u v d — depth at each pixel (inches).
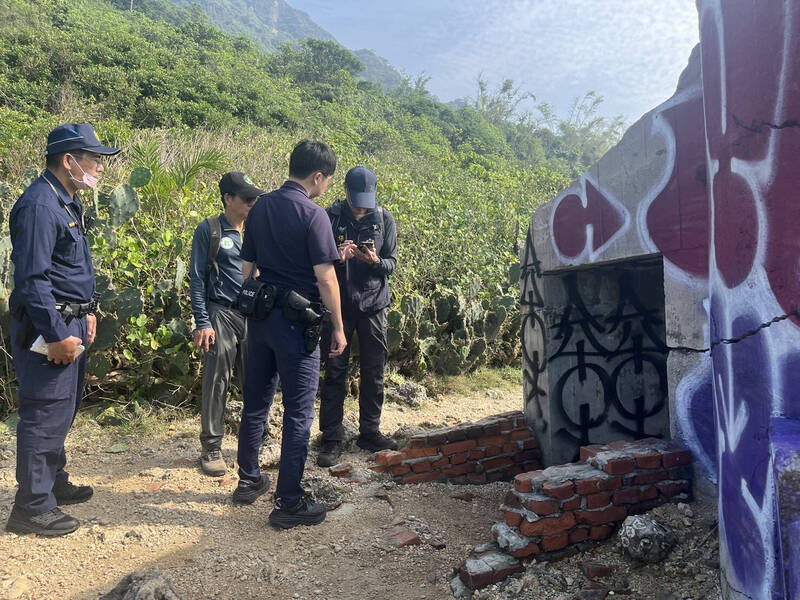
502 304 250.4
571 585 88.9
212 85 1027.3
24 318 97.3
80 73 949.8
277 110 1074.7
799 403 59.1
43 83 896.3
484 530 114.1
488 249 328.5
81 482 124.0
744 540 67.4
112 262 187.8
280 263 108.7
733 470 70.2
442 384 224.8
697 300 103.3
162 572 91.1
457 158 882.8
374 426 152.3
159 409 166.7
